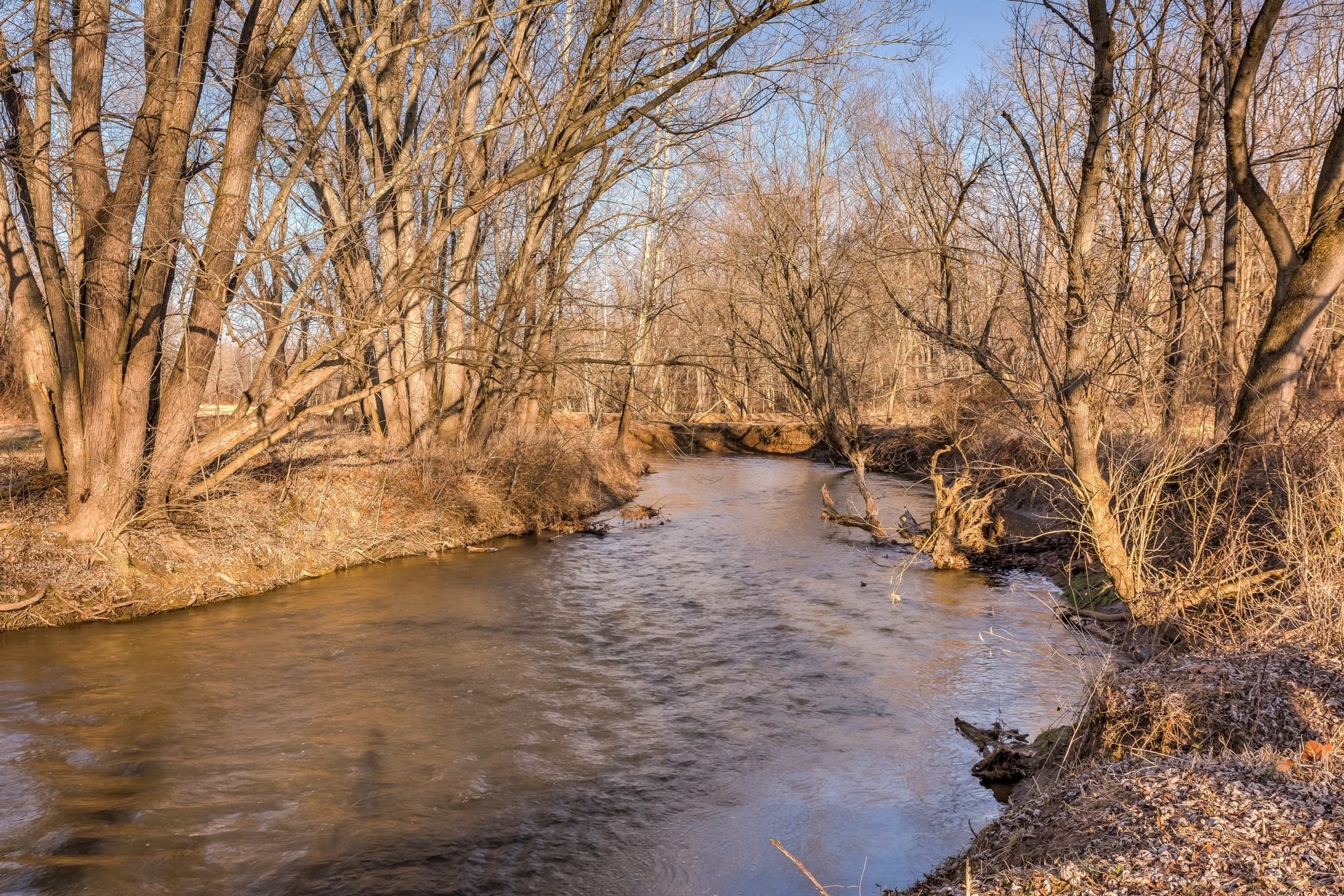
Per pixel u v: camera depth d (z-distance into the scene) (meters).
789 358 33.53
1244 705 5.99
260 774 7.48
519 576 15.30
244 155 12.33
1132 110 14.37
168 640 11.12
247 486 15.33
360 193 16.61
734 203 32.31
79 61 12.11
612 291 29.11
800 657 10.85
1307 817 4.19
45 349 13.79
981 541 17.27
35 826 6.54
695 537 19.56
